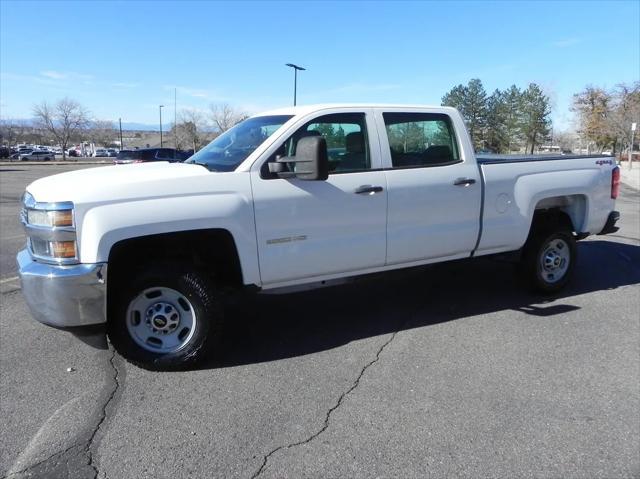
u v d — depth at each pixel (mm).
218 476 2812
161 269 3895
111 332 3918
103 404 3533
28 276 3639
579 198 5879
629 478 2783
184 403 3549
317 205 4289
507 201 5297
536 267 5676
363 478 2789
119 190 3684
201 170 4082
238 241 4020
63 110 83562
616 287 6270
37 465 2896
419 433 3184
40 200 3682
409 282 6445
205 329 4016
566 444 3070
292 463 2914
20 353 4355
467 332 4793
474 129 68938
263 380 3877
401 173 4684
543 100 68438
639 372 3992
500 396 3621
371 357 4266
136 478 2799
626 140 54625
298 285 4457
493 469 2852
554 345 4492
